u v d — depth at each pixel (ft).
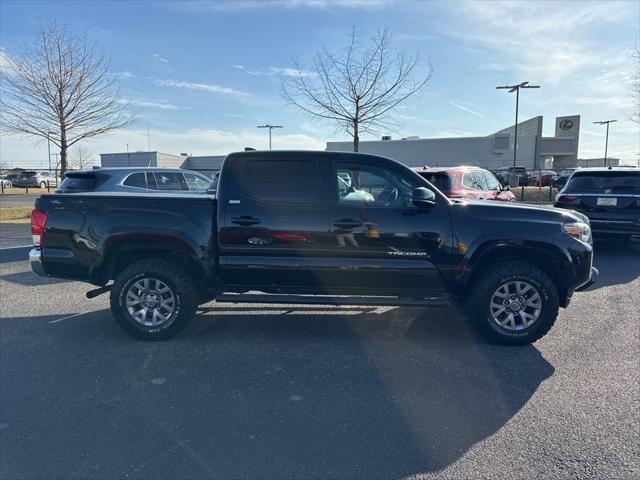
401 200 15.21
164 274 15.19
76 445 9.62
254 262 15.21
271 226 15.03
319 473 8.74
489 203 15.57
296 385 12.35
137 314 15.47
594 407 11.13
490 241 14.79
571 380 12.58
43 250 15.62
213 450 9.46
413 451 9.43
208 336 16.02
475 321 15.26
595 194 30.01
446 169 31.12
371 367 13.50
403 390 12.07
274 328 16.85
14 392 11.91
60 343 15.37
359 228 14.92
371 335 16.15
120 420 10.59
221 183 15.34
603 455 9.26
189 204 15.34
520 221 14.93
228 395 11.80
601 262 28.96
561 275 15.30
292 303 15.31
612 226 29.48
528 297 14.93
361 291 15.42
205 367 13.50
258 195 15.21
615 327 16.85
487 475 8.69
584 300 20.44
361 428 10.28
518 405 11.26
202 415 10.82
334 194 15.15
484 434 10.03
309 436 9.96
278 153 15.35
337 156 15.37
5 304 19.92
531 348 14.92
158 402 11.43
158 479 8.57
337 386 12.29
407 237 14.89
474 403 11.37
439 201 15.08
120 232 15.20
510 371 13.19
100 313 18.70
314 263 15.08
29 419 10.62
